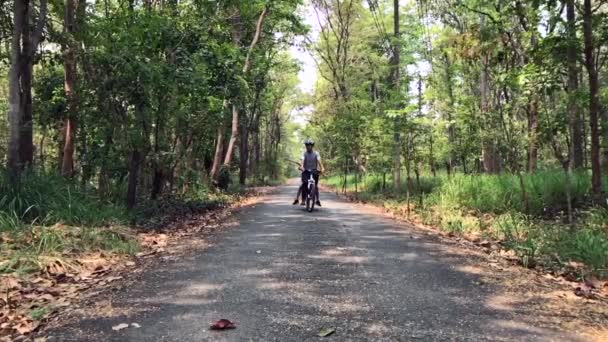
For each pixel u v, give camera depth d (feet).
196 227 35.50
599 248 22.22
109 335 13.34
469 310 15.52
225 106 52.49
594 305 16.17
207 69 44.88
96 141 41.01
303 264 22.15
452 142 57.93
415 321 14.44
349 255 24.32
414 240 29.17
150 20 36.52
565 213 33.76
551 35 28.43
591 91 29.19
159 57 37.70
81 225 27.71
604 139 35.22
